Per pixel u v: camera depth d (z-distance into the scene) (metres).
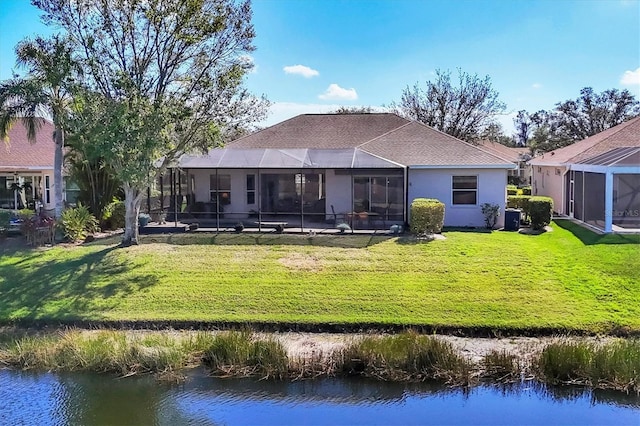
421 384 10.62
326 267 17.17
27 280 16.47
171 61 19.89
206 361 11.53
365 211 25.00
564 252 18.39
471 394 10.23
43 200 30.05
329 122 31.06
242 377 10.94
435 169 24.44
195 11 19.12
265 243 20.09
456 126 50.19
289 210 26.03
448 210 24.64
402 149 26.17
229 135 21.42
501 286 15.31
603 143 27.44
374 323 13.39
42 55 19.58
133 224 20.31
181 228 22.45
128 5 19.02
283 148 27.67
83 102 18.30
